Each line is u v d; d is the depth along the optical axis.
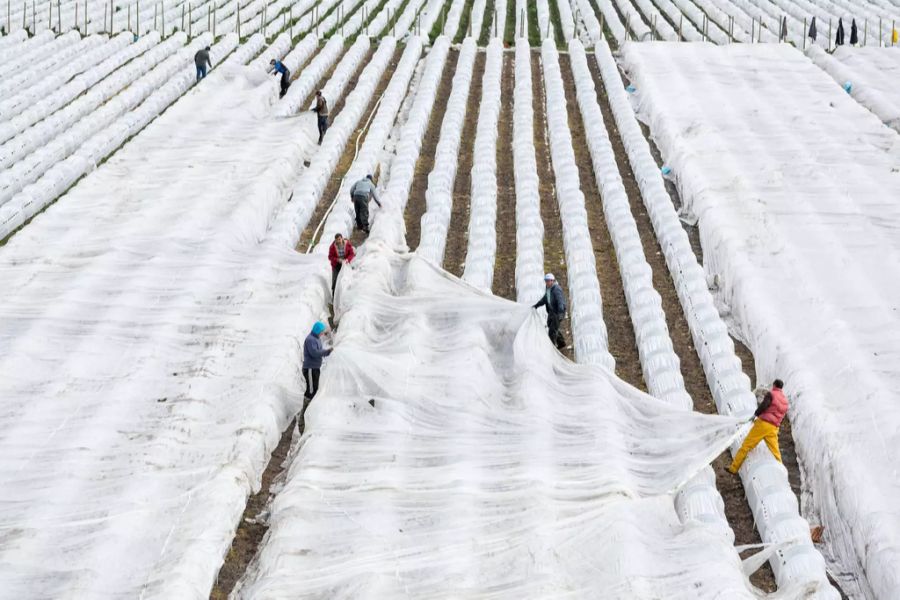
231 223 23.50
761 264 22.20
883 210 25.06
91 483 14.55
